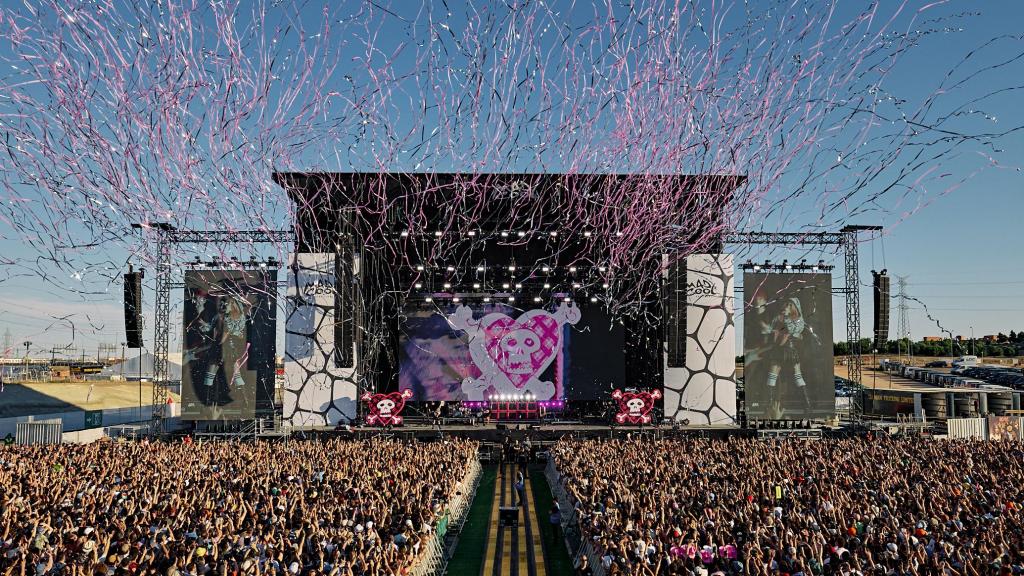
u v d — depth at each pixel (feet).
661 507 60.13
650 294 154.40
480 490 103.76
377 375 161.17
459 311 157.07
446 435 140.56
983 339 345.51
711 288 149.38
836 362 317.63
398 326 158.10
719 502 63.52
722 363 148.97
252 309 143.74
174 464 89.61
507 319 156.97
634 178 72.23
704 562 47.96
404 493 69.21
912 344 339.16
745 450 101.76
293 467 87.51
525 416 156.46
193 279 143.33
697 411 148.66
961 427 144.36
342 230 142.82
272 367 143.84
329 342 145.38
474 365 156.15
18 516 57.36
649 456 95.40
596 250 150.30
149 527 54.80
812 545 47.29
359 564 45.44
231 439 132.46
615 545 50.16
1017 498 67.77
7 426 171.42
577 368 156.56
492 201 142.61
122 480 76.28
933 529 53.62
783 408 146.51
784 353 147.02
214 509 61.98
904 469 84.17
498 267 152.25
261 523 56.59
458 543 73.67
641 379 164.66
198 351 142.82
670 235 121.49
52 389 227.81
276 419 146.92
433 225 148.77
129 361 278.05
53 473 79.30
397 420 145.07
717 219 84.33
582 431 143.23
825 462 89.97
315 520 57.21
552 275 156.66
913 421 161.68
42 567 43.65
